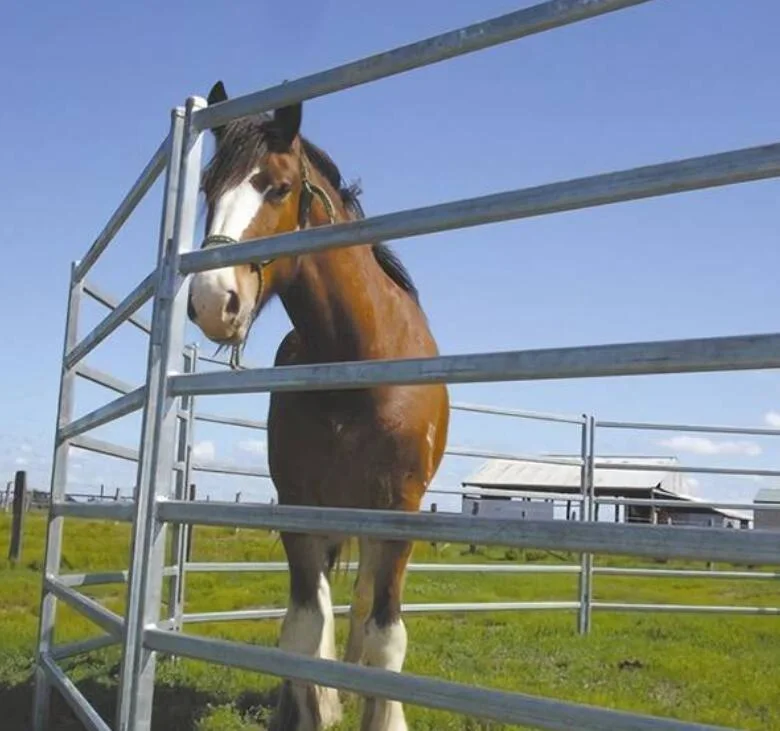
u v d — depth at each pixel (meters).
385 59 2.14
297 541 3.26
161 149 2.93
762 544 1.40
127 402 3.09
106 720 4.23
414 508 3.29
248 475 6.33
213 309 2.74
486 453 7.20
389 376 1.99
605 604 7.64
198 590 9.67
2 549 13.27
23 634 6.39
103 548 13.80
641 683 5.41
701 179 1.54
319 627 3.23
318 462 3.28
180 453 5.79
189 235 2.72
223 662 2.32
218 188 3.02
